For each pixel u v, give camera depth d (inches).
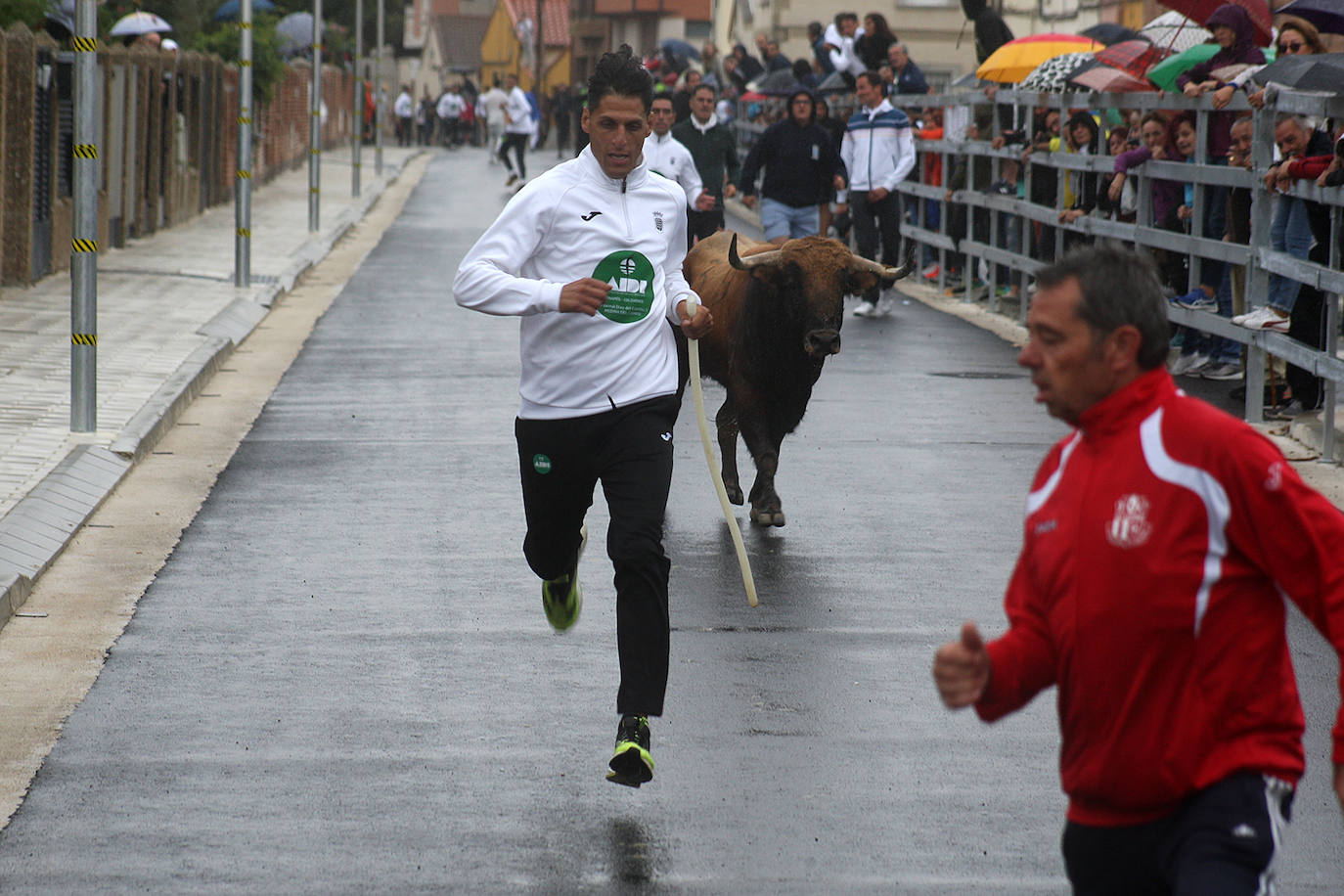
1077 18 1820.9
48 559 396.2
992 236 946.7
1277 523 156.9
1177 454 159.5
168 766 277.6
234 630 352.8
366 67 3737.7
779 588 390.9
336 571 400.2
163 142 1262.3
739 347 442.9
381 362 725.9
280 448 542.3
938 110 1095.0
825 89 1375.5
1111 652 161.6
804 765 282.5
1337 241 519.5
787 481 505.7
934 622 365.1
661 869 241.1
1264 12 746.2
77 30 507.2
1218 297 657.6
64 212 930.1
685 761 283.7
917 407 633.0
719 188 801.6
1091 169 777.6
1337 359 512.7
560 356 282.5
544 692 318.3
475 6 5821.9
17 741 287.0
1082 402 165.9
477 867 241.1
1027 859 245.6
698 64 2792.8
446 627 358.0
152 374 633.6
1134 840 164.7
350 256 1211.2
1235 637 159.2
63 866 239.1
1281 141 564.1
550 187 282.5
